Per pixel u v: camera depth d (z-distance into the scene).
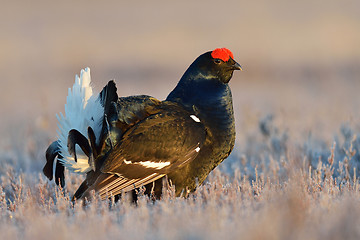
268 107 32.16
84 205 11.28
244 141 21.80
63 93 46.12
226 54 13.12
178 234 8.13
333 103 32.75
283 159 15.84
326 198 10.21
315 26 99.31
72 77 59.19
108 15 150.12
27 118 32.47
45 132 23.08
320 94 38.91
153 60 69.75
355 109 29.52
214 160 12.91
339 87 42.38
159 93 42.59
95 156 12.00
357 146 16.69
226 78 13.30
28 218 10.19
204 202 11.52
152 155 11.85
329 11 125.62
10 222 10.70
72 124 11.98
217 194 11.66
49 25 124.38
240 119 28.67
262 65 59.50
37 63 71.12
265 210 9.36
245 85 49.25
